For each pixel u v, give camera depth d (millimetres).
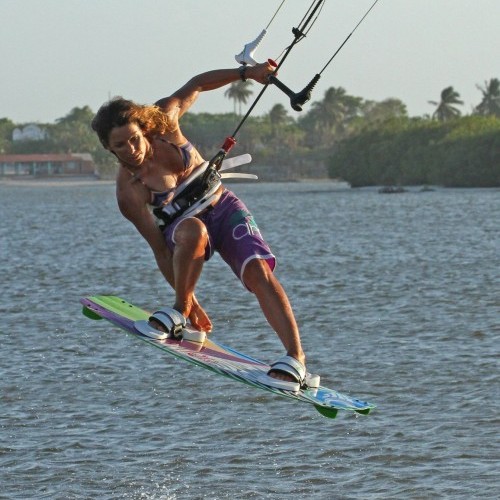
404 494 46938
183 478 49781
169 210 30375
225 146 30859
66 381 69625
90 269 157125
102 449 54312
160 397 64750
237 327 93375
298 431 56938
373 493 47406
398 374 70438
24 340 86312
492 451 52438
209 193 30391
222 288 123688
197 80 31281
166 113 30391
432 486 47844
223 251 30484
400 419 58875
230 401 63375
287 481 49219
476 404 61438
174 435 56562
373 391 65812
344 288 124438
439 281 129500
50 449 54250
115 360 76375
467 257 167125
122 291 129000
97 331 89250
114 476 50188
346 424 57938
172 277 31141
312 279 136750
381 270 147375
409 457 51969
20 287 131875
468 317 96375
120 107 29516
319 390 29266
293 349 29094
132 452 53812
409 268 149750
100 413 61219
